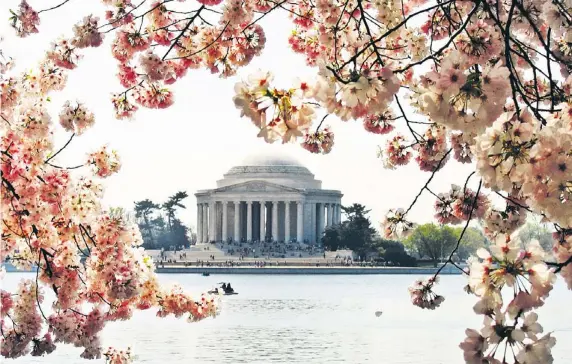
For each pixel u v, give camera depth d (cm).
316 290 16562
